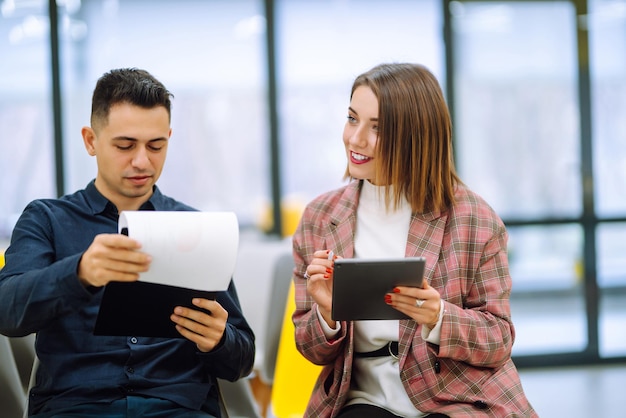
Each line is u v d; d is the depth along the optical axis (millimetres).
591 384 4621
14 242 1870
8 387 2100
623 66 5180
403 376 1905
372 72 2008
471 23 5113
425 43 5207
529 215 5172
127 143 1840
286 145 5254
